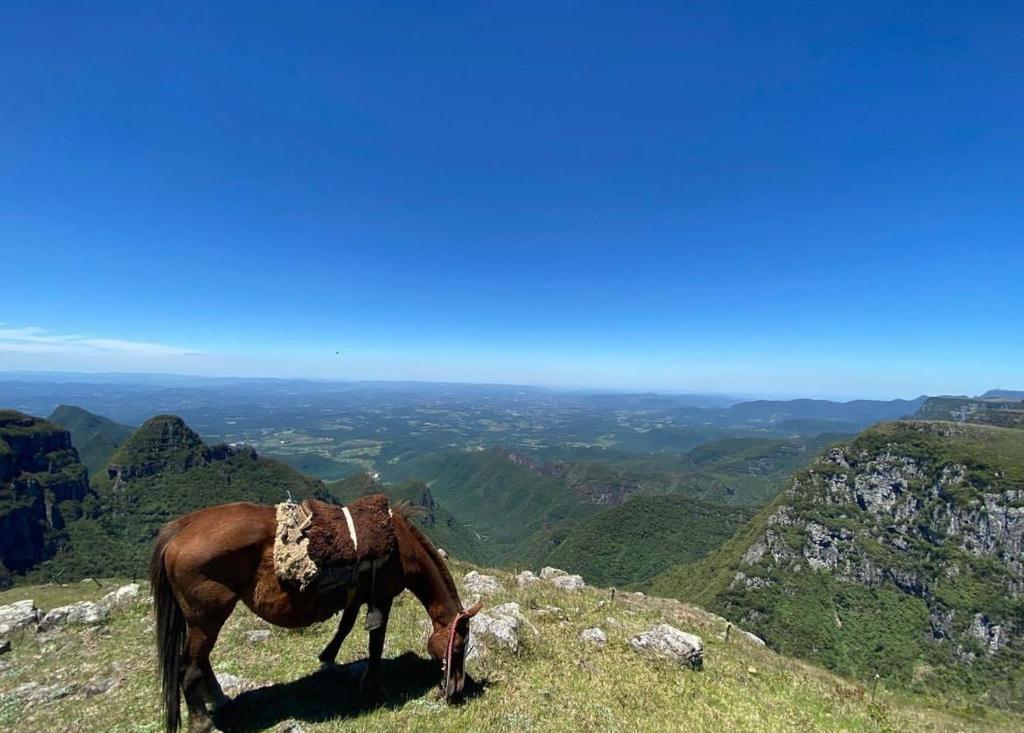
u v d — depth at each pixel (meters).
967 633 112.00
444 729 6.96
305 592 6.72
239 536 6.50
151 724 7.16
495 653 9.41
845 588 130.38
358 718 7.04
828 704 10.38
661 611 16.55
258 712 7.12
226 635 10.12
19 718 7.73
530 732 7.10
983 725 13.20
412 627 10.70
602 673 9.49
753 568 140.00
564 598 14.69
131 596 13.07
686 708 8.75
